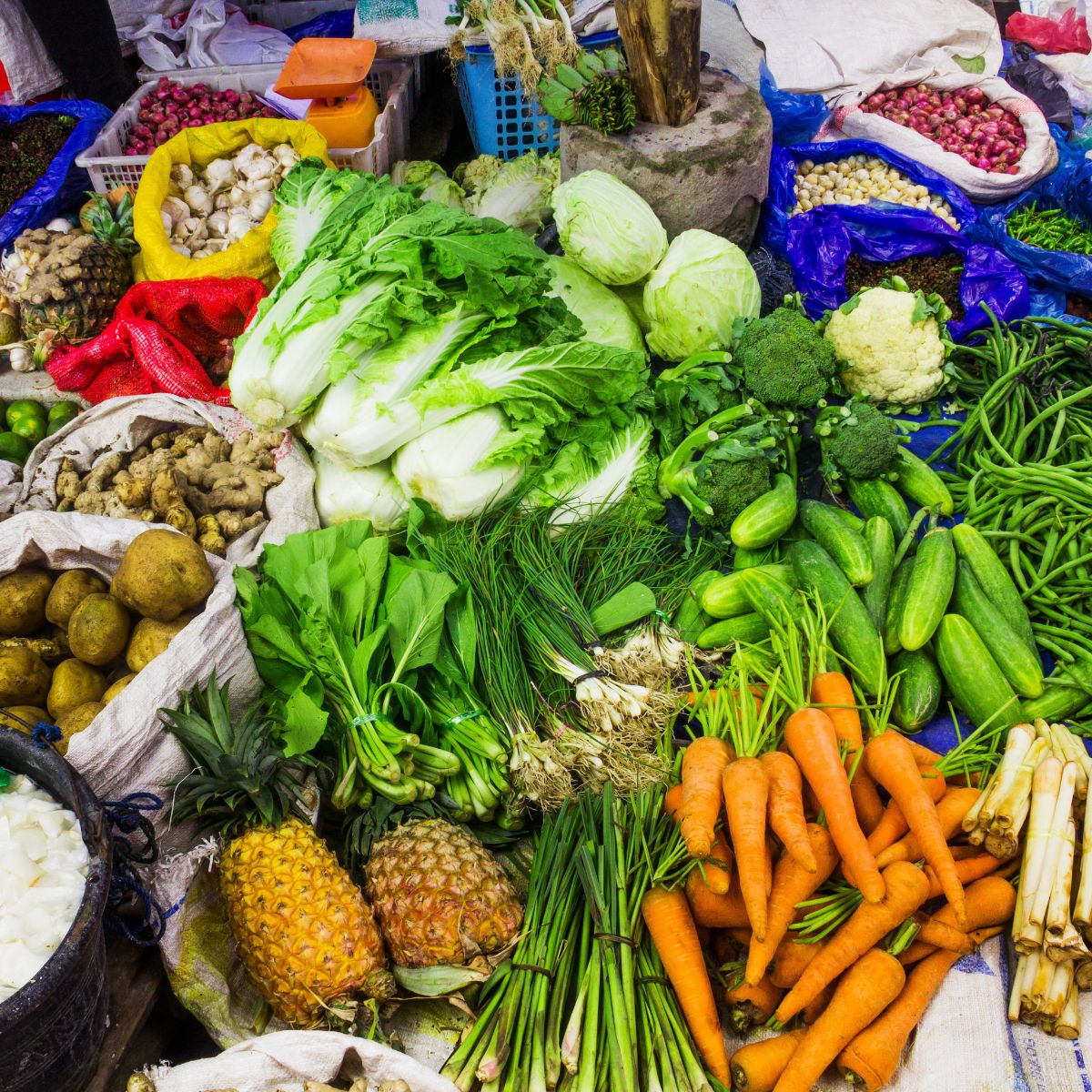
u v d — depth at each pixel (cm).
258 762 133
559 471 163
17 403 184
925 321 170
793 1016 132
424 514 160
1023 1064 124
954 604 148
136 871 129
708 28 219
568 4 206
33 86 226
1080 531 152
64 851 123
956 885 126
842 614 145
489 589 148
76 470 165
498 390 157
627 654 145
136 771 132
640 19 177
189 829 136
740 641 151
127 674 145
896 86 212
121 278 191
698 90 186
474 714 141
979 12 218
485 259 159
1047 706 142
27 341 185
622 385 165
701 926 136
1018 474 156
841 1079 129
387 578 149
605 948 128
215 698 134
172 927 130
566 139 190
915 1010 128
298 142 203
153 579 137
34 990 111
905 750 133
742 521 155
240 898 128
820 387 165
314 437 159
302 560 147
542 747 138
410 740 136
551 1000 127
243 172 202
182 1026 137
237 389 157
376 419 155
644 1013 127
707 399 168
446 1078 123
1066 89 223
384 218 162
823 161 208
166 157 197
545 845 136
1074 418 165
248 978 135
